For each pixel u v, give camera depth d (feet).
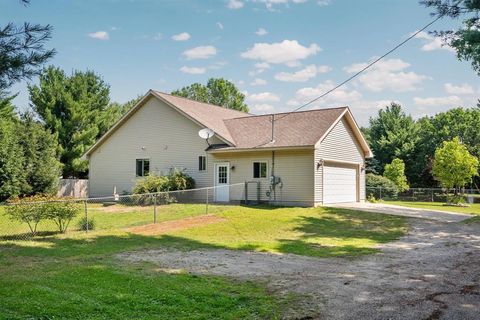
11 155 80.33
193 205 69.21
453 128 152.66
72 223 52.42
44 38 22.30
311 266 31.17
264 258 34.35
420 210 73.31
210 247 39.14
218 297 21.98
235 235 46.83
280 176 71.72
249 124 83.05
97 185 94.17
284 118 81.92
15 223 52.08
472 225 56.24
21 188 81.82
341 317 19.10
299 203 69.87
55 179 88.07
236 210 62.44
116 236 43.68
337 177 77.92
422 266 31.45
